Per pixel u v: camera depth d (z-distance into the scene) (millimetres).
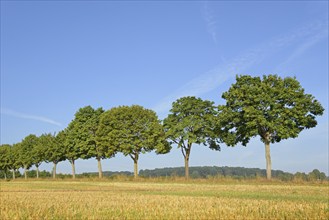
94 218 14695
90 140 78000
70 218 14766
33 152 98500
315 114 52344
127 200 22922
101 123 73375
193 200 22250
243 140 56219
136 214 15711
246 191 33031
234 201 21203
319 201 21109
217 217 14469
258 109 51594
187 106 65750
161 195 28375
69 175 95875
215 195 28000
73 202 22031
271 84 53719
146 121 70250
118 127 70938
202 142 64125
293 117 51281
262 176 52906
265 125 51188
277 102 51625
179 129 64562
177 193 31516
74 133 79750
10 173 136250
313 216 14336
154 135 67875
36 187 49812
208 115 65062
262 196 26266
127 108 72188
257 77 54250
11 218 14852
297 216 14398
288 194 28438
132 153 70375
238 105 53000
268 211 15836
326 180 45531
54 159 92438
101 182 65312
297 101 51031
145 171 100375
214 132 63406
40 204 20656
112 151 71250
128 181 65500
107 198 25234
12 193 33969
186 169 65562
